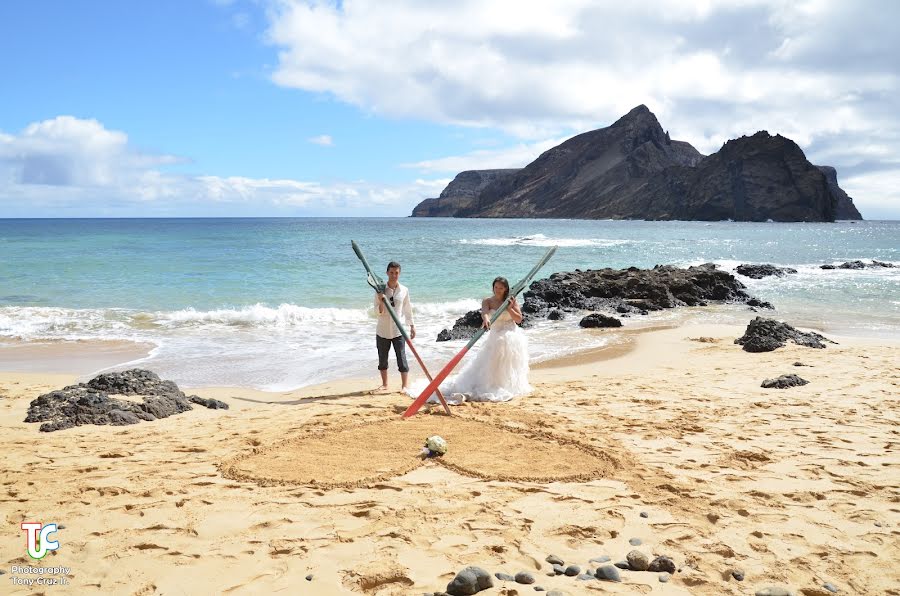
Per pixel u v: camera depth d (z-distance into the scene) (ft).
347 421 20.99
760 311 58.18
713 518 12.90
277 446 18.01
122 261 102.06
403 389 27.17
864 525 12.61
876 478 15.29
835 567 10.91
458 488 14.66
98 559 11.14
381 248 150.00
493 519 12.86
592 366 32.96
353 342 41.55
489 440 18.71
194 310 55.93
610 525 12.60
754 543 11.80
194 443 18.72
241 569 10.77
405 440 18.70
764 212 583.17
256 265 96.68
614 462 16.47
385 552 11.37
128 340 42.01
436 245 167.32
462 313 55.77
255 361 35.24
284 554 11.32
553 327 49.06
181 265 95.81
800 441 18.48
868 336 44.14
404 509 13.32
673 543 11.81
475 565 10.96
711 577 10.57
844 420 20.89
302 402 25.11
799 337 37.73
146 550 11.50
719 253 145.48
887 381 27.20
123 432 20.13
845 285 77.82
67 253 120.06
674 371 30.89
